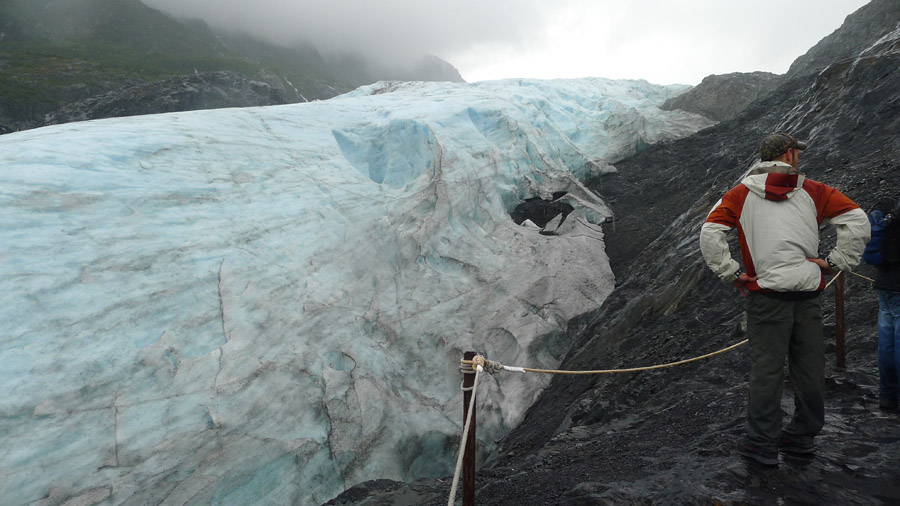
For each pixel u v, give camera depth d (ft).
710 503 8.57
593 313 33.91
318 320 28.25
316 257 31.89
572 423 21.17
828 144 30.48
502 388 28.89
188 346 23.91
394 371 28.45
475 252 37.45
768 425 8.98
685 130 62.08
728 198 8.82
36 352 20.35
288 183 35.70
